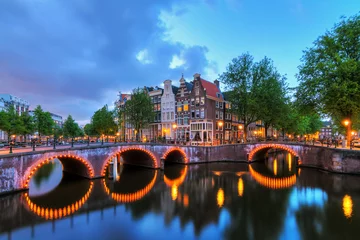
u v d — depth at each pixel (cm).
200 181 2520
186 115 4831
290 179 2550
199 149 3722
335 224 1380
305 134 6881
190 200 1864
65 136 6425
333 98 2533
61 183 2359
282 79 4241
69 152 2269
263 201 1816
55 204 1764
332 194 1931
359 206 1656
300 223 1401
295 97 3122
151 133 5494
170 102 5109
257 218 1491
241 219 1478
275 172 2980
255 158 4006
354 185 2147
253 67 4003
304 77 2980
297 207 1666
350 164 2489
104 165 2584
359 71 2411
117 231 1327
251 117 4028
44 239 1223
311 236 1244
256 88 3791
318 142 3703
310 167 3142
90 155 2470
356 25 2569
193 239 1234
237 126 5653
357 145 2966
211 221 1458
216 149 3834
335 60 2598
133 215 1561
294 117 4656
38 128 4484
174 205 1750
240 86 3956
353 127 4659
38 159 1998
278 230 1320
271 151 5712
